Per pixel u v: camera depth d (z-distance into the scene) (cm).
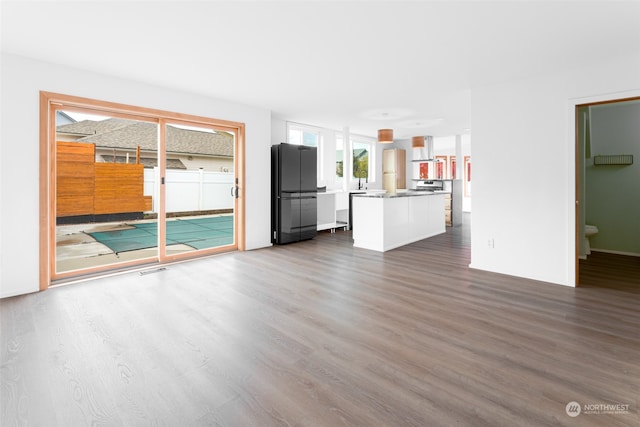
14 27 261
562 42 282
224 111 495
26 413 152
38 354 206
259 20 249
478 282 362
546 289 337
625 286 346
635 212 492
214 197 1135
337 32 269
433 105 529
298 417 149
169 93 432
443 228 745
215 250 511
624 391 167
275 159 589
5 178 313
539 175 366
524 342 221
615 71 316
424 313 273
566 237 350
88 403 160
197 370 189
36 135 329
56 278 364
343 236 696
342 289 338
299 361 198
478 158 415
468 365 193
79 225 796
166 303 296
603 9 228
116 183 847
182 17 246
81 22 253
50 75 336
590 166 526
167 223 915
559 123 351
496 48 297
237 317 265
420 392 167
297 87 427
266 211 567
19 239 321
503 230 396
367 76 381
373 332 238
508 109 388
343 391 168
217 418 149
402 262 458
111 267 407
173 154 1159
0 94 308
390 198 551
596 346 215
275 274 395
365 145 938
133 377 182
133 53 314
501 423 144
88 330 240
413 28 261
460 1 221
